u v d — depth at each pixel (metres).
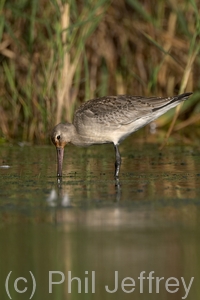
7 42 19.09
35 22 18.94
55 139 15.05
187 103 20.20
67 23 17.28
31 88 18.89
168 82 20.69
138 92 20.84
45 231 10.29
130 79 20.75
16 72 19.50
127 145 18.77
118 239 9.88
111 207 11.55
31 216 11.08
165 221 10.70
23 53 18.38
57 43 17.41
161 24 20.33
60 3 17.22
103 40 20.11
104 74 20.14
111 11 20.03
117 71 20.69
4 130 19.56
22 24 19.23
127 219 10.82
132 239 9.85
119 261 9.10
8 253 9.44
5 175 14.48
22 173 14.70
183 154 17.14
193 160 16.20
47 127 18.80
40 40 18.98
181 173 14.49
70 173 14.70
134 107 14.87
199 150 17.75
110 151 17.86
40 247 9.62
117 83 20.50
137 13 20.30
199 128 21.16
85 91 19.91
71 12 18.94
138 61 20.72
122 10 20.25
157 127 20.86
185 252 9.34
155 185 13.25
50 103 18.56
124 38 20.34
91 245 9.66
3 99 19.77
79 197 12.28
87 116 14.95
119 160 14.78
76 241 9.83
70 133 15.09
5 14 19.03
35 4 17.62
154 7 20.53
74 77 19.66
